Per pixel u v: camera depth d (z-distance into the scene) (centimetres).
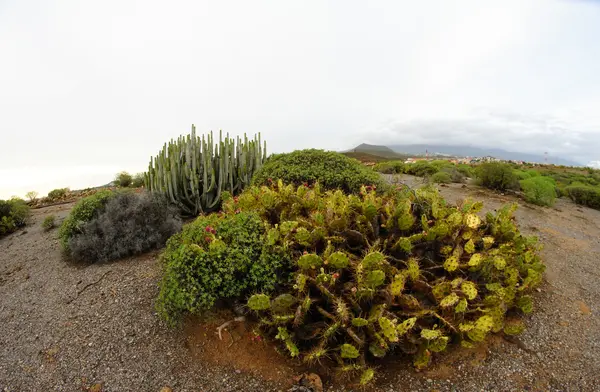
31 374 248
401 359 251
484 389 226
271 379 230
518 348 264
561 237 533
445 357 251
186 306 240
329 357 232
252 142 709
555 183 1008
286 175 534
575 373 241
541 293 352
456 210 367
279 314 236
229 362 244
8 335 293
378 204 348
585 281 387
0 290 377
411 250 301
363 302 246
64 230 456
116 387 232
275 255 268
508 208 416
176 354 256
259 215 335
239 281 258
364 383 210
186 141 619
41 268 425
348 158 608
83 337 282
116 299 329
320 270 248
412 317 237
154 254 431
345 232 295
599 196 779
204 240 272
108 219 441
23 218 668
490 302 266
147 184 689
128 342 272
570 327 294
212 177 602
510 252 338
